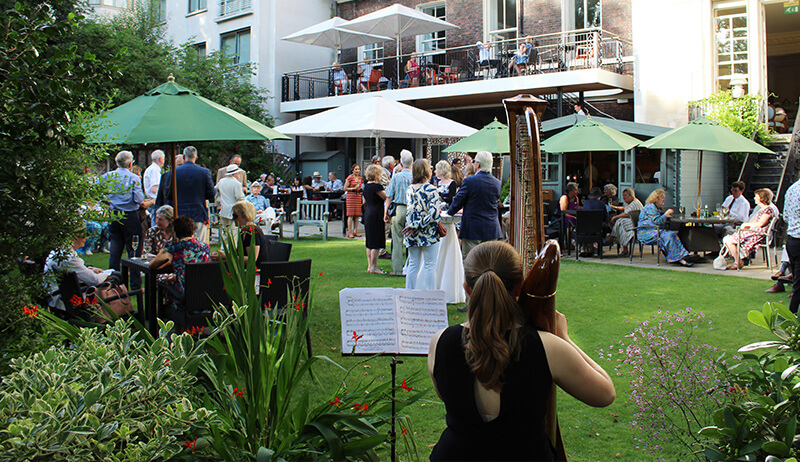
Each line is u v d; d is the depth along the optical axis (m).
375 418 2.82
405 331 3.81
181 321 4.93
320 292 7.57
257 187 12.29
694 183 13.36
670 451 3.35
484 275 1.89
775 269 9.34
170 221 6.11
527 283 1.96
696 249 9.84
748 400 2.80
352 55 24.30
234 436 2.58
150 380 2.35
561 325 2.08
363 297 3.83
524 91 17.44
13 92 2.95
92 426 2.11
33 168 3.32
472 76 19.98
